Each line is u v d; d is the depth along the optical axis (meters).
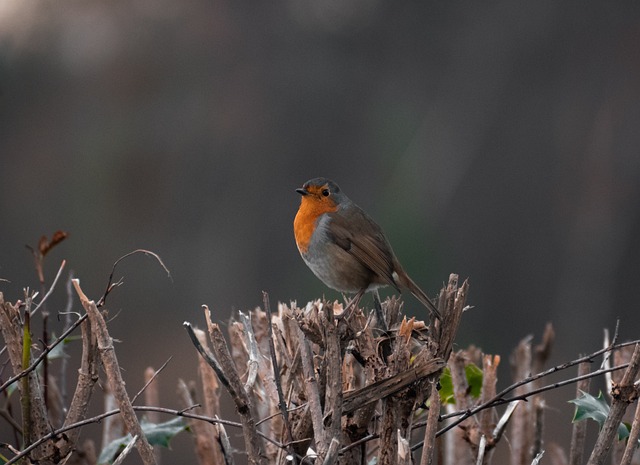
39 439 2.82
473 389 3.53
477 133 19.59
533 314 18.89
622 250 18.06
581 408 3.03
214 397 3.42
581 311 18.19
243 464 6.69
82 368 2.86
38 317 8.58
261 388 3.43
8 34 19.19
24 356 2.86
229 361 2.69
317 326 2.84
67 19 19.23
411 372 2.69
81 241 19.89
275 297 19.98
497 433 3.19
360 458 2.81
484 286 19.34
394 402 2.71
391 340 2.90
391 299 3.23
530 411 3.61
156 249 20.08
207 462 3.44
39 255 3.41
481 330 19.00
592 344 18.02
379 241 4.80
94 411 10.54
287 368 3.13
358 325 3.05
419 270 19.11
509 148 19.42
